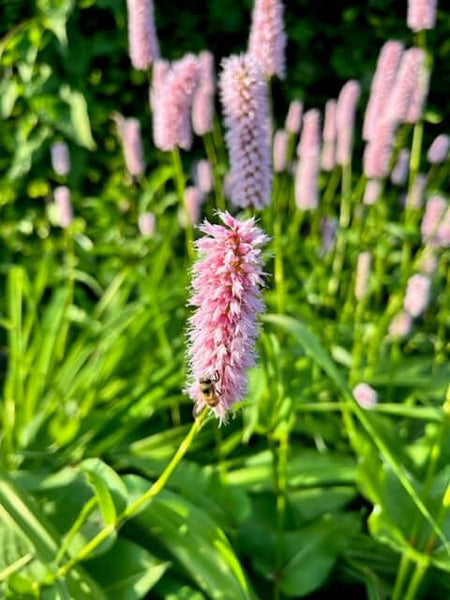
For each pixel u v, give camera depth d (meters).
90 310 0.48
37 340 0.42
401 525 0.25
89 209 0.58
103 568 0.25
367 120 0.36
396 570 0.28
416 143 0.38
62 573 0.23
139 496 0.23
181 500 0.22
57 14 0.47
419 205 0.41
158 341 0.44
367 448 0.25
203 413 0.19
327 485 0.33
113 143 0.60
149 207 0.53
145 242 0.48
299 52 0.59
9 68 0.51
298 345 0.38
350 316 0.45
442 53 0.57
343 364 0.42
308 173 0.39
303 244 0.48
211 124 0.38
